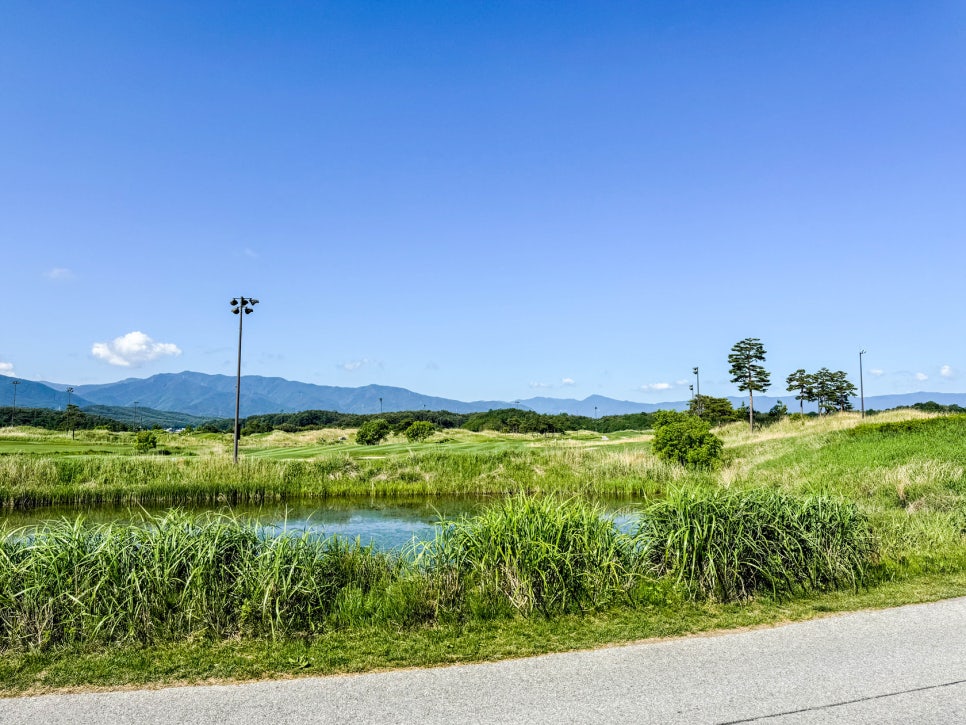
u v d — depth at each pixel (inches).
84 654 237.3
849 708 180.2
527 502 347.3
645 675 208.5
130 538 303.9
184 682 207.5
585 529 334.0
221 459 1136.2
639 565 339.0
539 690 195.9
